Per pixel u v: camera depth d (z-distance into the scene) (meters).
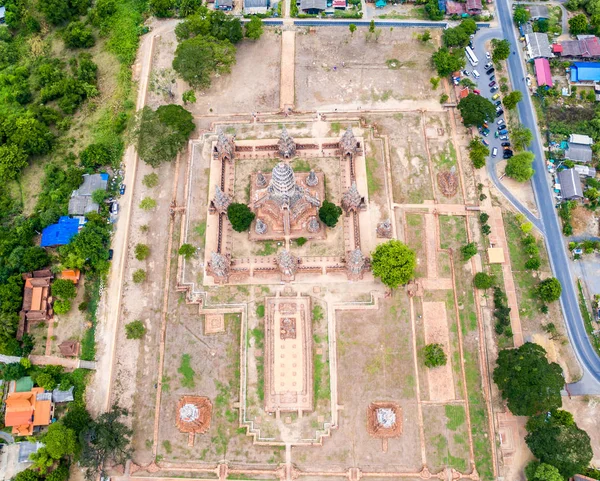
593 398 94.56
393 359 95.75
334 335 97.19
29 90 121.56
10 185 111.19
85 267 100.75
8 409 89.62
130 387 95.38
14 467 89.88
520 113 115.38
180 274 101.50
